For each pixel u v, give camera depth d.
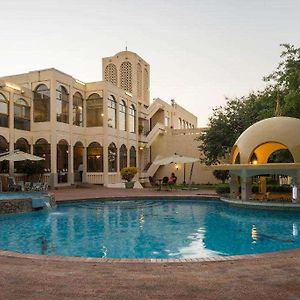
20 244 9.91
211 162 30.62
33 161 25.48
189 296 4.39
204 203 19.83
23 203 15.40
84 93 30.58
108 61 43.09
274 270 5.48
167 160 27.11
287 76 18.89
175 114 47.50
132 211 16.88
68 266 5.83
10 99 25.23
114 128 31.34
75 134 29.08
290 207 15.90
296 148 16.69
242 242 10.08
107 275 5.31
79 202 19.03
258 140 17.39
